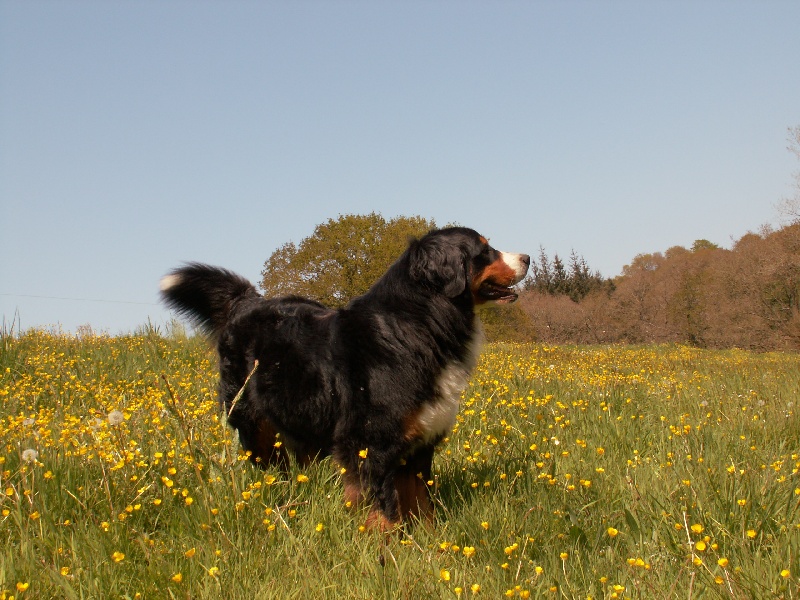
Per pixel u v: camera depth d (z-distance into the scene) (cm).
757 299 1936
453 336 250
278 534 215
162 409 281
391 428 241
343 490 243
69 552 202
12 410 331
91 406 335
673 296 2538
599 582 195
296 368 258
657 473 252
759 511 220
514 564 202
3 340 455
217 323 301
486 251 263
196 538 213
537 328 2506
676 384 433
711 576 191
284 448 280
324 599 191
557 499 235
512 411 328
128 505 218
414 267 249
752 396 381
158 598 187
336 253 1858
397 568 201
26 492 216
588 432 304
